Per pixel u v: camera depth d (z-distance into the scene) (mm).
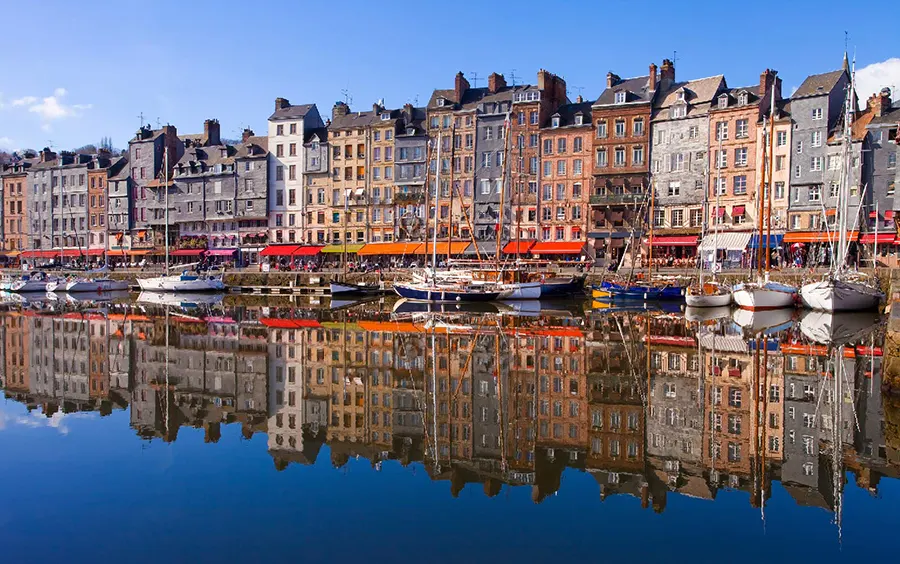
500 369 26406
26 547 11117
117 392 22984
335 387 23734
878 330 35719
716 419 18812
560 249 74812
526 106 80625
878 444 16328
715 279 58250
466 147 83750
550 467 15211
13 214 114625
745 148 68312
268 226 95562
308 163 92938
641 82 77688
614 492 13656
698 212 71188
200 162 100750
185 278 74812
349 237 90812
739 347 30719
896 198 51469
